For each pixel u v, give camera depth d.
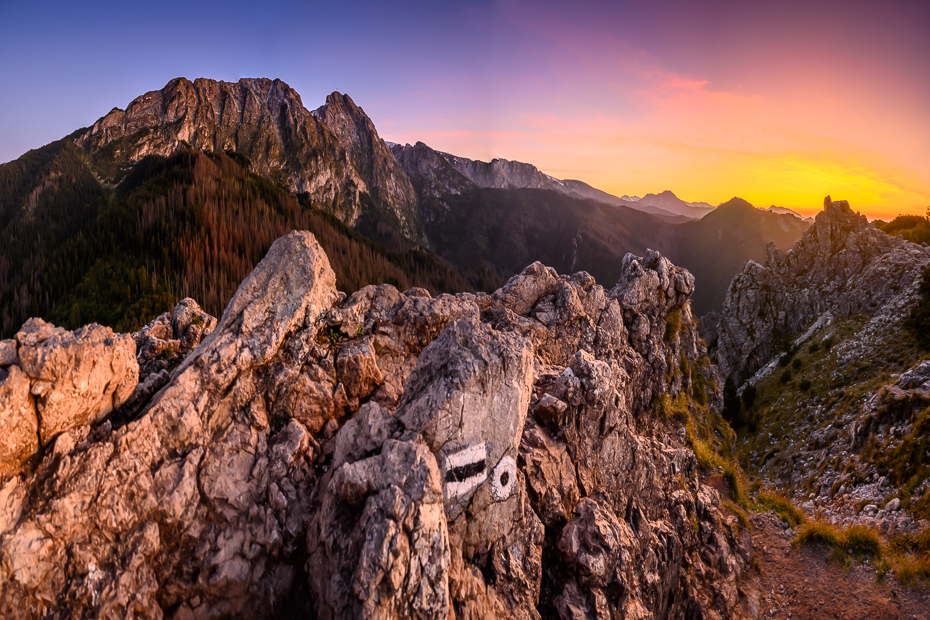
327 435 17.56
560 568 19.03
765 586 33.62
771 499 42.91
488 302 30.56
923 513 37.34
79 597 12.26
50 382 12.47
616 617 18.48
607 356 32.78
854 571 33.22
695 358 58.56
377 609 12.41
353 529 13.77
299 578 15.09
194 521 14.38
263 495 15.61
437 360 16.81
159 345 19.67
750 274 134.88
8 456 12.05
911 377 55.69
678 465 34.88
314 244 18.97
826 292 118.44
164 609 13.72
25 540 11.89
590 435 23.72
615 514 22.89
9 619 11.62
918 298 77.75
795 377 87.06
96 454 13.31
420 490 13.55
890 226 153.12
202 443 15.29
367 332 20.83
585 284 35.03
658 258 45.88
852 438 55.19
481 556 16.59
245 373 16.69
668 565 26.05
